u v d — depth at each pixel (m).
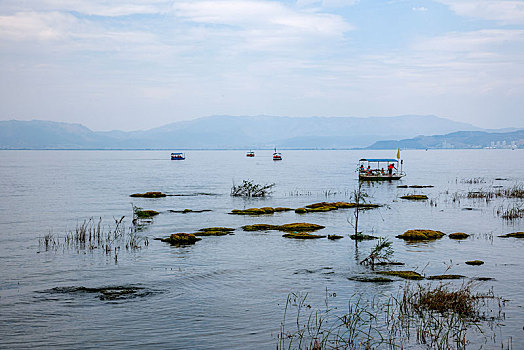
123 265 26.58
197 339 16.50
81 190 75.56
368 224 41.84
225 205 56.62
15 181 95.25
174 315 18.72
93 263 27.02
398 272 24.75
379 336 16.75
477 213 49.28
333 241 33.59
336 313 18.98
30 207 53.38
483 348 15.69
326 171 139.50
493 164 188.88
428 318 18.36
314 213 49.12
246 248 31.22
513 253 29.64
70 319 18.23
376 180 95.25
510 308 19.31
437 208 53.47
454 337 16.56
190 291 21.83
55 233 36.84
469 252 29.92
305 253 29.72
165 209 52.25
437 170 144.50
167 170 146.12
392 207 54.38
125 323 17.88
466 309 19.06
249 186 68.12
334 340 16.42
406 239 34.47
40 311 19.08
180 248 31.22
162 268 26.00
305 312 19.09
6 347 15.76
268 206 55.84
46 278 23.91
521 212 48.72
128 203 57.66
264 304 20.02
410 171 138.62
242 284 22.94
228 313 18.95
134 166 176.88
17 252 29.80
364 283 22.97
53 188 79.00
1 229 38.59
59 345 15.95
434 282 23.02
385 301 20.28
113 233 36.97
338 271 25.27
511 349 15.58
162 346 15.92
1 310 19.17
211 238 34.72
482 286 22.33
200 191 74.88
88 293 21.47
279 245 32.19
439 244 32.56
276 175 119.19
